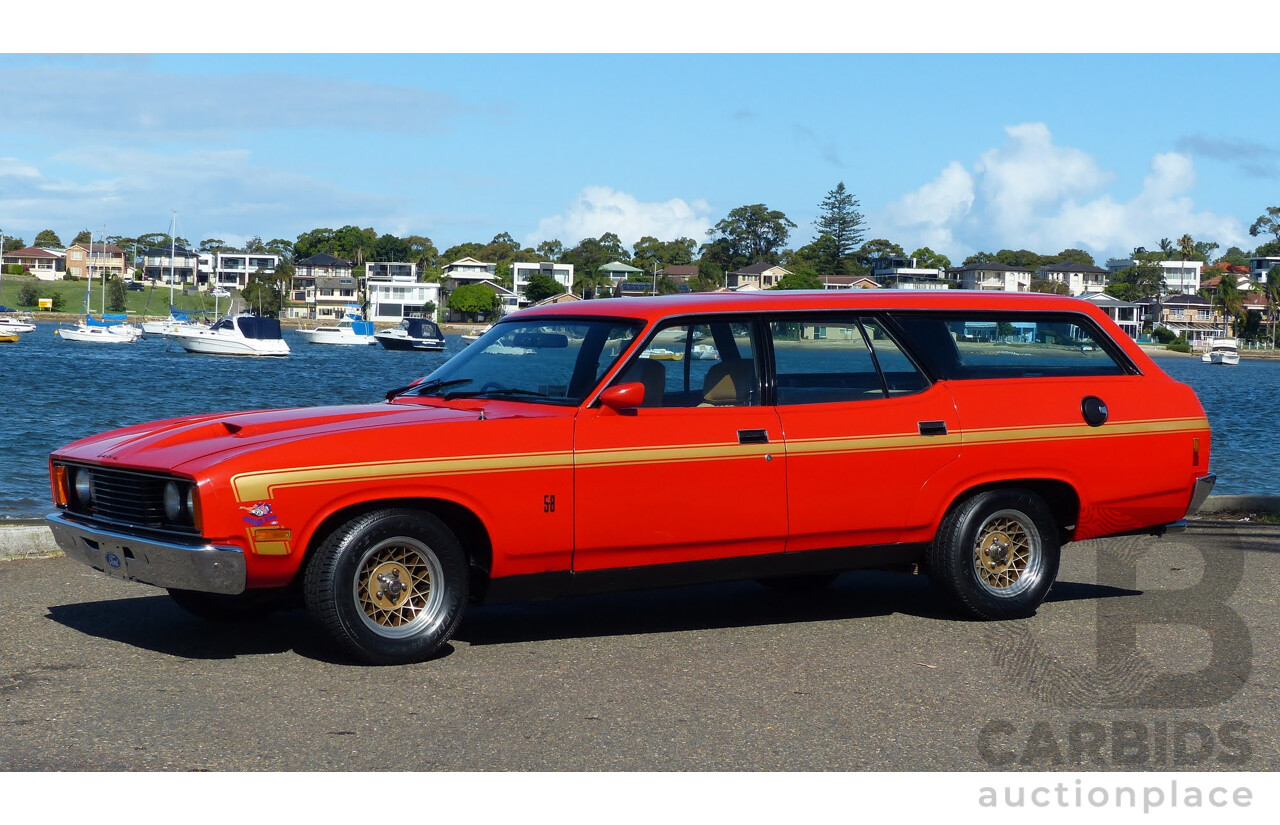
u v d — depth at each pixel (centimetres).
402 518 563
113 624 645
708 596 751
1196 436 729
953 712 521
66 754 455
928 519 666
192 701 516
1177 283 18812
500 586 590
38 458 2186
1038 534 692
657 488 605
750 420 628
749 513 625
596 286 17512
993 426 677
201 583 533
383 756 459
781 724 502
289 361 8156
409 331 10456
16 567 791
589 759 461
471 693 534
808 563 649
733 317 639
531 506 583
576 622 675
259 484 536
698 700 531
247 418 606
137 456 567
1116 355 728
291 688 536
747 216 18812
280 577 548
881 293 687
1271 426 4184
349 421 585
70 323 13812
